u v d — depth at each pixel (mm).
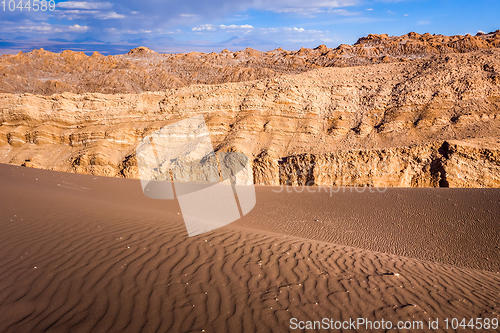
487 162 21391
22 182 19328
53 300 4082
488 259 10969
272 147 29375
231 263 5637
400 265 6922
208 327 3795
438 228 14070
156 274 4965
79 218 8219
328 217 16609
